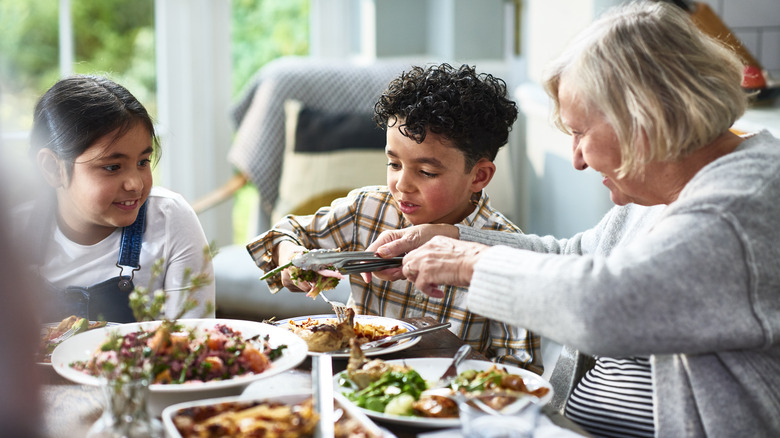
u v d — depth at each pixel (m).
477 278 1.08
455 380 1.10
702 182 1.05
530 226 3.61
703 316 0.97
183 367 1.03
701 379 1.06
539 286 1.01
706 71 1.07
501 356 1.46
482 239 1.45
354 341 1.14
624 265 0.98
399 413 1.01
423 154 1.42
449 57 3.77
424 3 3.97
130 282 1.55
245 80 3.95
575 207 2.90
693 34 1.09
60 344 1.12
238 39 3.91
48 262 1.56
